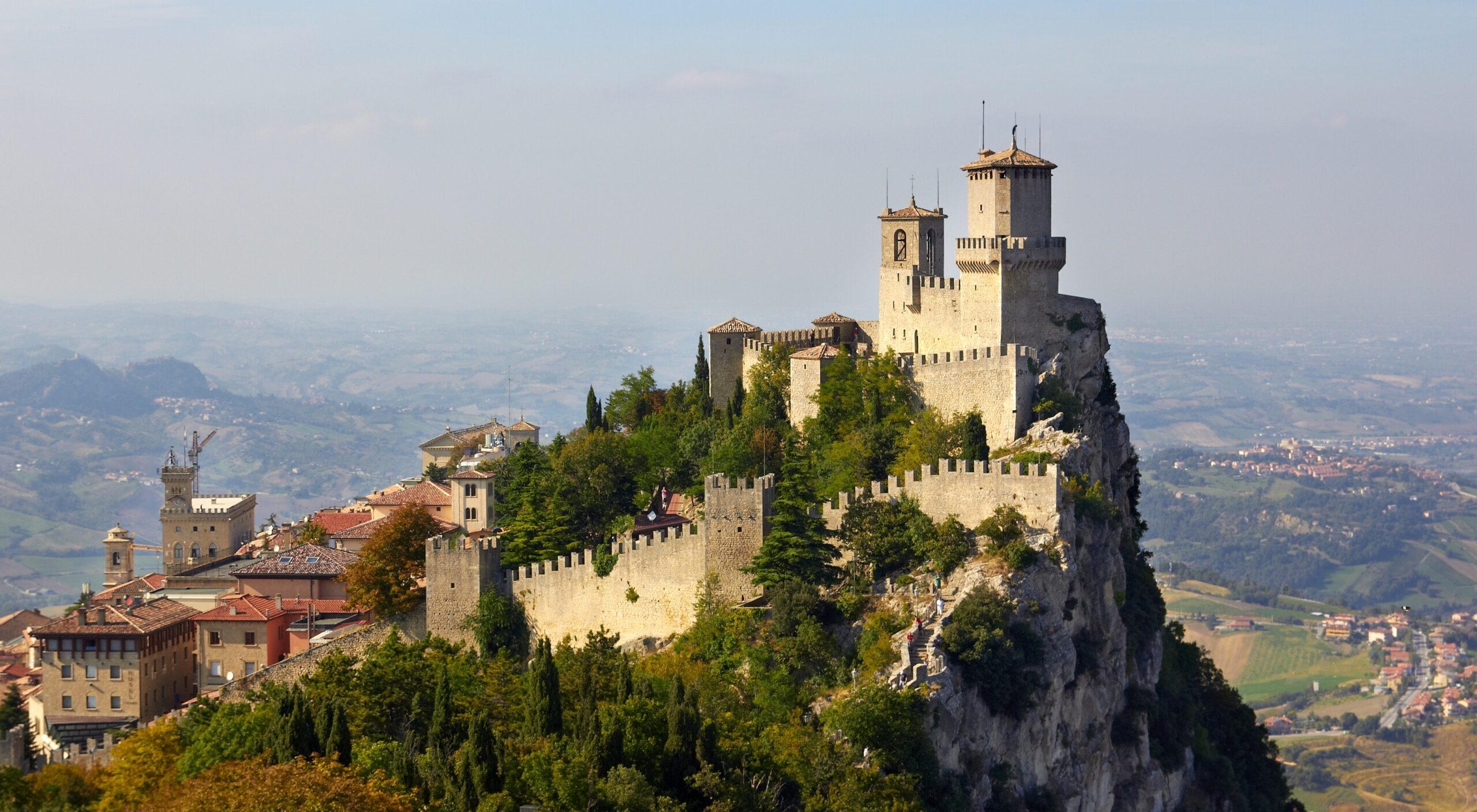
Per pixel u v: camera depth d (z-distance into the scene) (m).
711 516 171.25
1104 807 172.25
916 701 149.25
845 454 192.25
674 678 150.38
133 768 141.38
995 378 192.62
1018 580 162.12
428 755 133.75
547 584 182.88
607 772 129.12
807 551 167.12
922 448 188.38
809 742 144.38
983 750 155.12
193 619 199.88
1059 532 166.38
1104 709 172.38
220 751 139.00
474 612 184.38
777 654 161.00
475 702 152.75
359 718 152.62
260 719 141.38
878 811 137.62
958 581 163.38
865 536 168.25
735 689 160.00
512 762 129.75
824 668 159.88
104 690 189.62
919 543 167.12
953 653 156.62
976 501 169.12
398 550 190.75
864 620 162.88
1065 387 198.38
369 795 115.38
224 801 113.75
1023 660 159.50
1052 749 162.75
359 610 193.12
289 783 114.44
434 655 168.38
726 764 135.62
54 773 144.50
